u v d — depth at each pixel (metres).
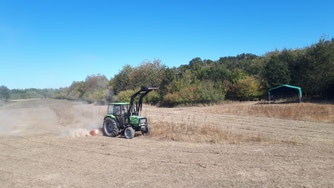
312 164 7.34
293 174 6.49
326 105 22.66
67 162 7.94
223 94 35.66
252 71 44.28
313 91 30.97
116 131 12.28
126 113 12.50
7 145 10.88
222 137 11.30
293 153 8.60
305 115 18.28
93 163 7.75
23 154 9.16
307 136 11.70
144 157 8.33
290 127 14.37
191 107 31.67
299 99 28.09
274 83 33.16
